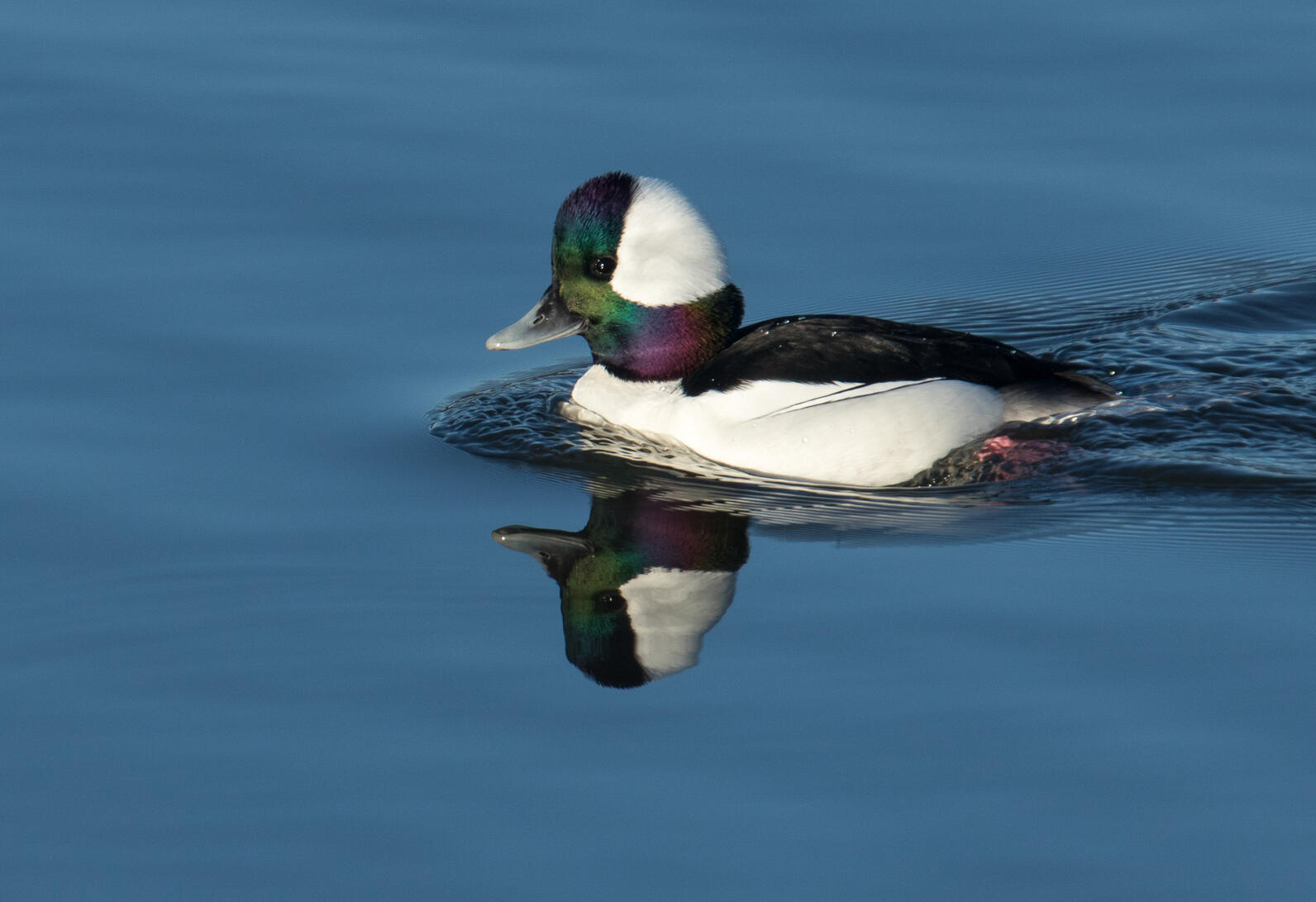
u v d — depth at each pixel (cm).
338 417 1383
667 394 1373
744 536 1191
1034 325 1569
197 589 1103
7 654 1028
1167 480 1255
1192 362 1476
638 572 1132
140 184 1711
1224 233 1711
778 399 1302
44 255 1590
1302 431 1336
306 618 1072
